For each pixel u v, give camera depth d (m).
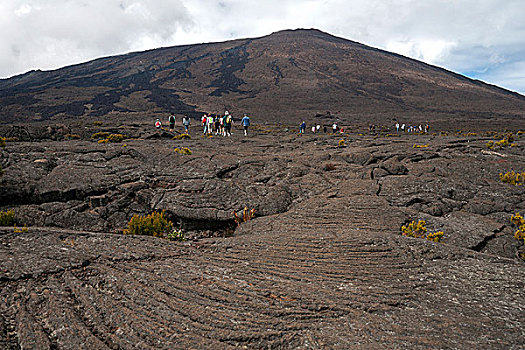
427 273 5.73
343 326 4.12
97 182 11.16
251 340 3.83
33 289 4.69
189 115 96.19
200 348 3.68
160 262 5.90
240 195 10.90
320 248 6.77
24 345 3.62
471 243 7.79
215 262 6.04
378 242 7.03
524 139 28.53
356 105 134.88
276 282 5.28
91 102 118.38
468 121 88.38
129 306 4.44
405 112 122.06
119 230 9.84
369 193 11.12
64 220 9.93
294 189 11.71
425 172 13.52
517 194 10.83
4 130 22.36
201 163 13.80
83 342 3.72
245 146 22.39
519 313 4.47
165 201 10.39
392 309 4.55
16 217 9.71
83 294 4.67
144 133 26.56
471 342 3.82
